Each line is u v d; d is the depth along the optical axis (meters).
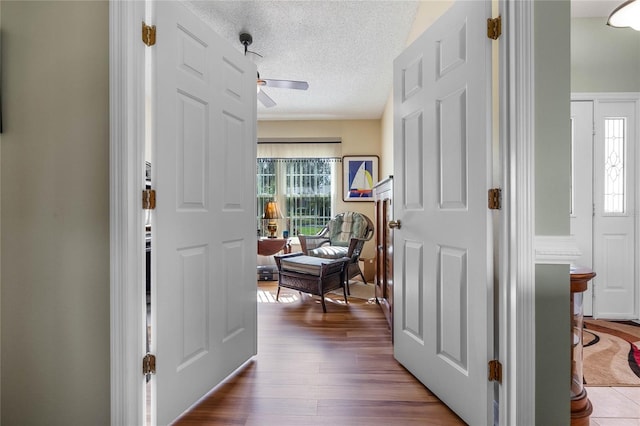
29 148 1.26
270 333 2.48
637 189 2.85
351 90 3.91
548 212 1.20
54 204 1.26
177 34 1.40
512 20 1.21
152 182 1.30
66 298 1.26
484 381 1.31
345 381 1.75
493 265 1.32
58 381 1.26
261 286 4.24
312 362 1.98
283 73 3.45
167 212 1.35
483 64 1.31
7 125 1.26
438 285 1.59
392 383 1.73
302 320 2.80
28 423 1.27
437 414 1.47
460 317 1.44
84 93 1.24
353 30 2.66
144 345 1.30
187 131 1.46
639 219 2.84
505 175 1.24
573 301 1.41
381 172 4.91
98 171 1.24
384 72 3.43
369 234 3.97
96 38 1.24
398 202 1.96
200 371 1.53
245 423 1.41
